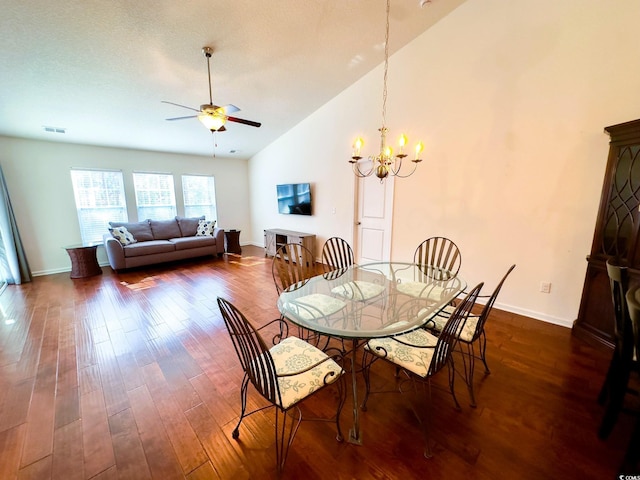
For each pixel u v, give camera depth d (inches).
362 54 135.8
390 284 90.5
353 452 55.1
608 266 60.4
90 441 57.4
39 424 61.6
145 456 54.3
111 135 177.8
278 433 59.9
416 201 142.2
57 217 183.3
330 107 179.0
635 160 80.2
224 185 267.0
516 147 108.7
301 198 209.5
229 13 97.3
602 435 56.8
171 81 129.4
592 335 92.0
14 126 148.8
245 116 179.6
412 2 107.3
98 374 79.4
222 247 231.1
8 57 99.3
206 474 50.9
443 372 79.7
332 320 64.3
